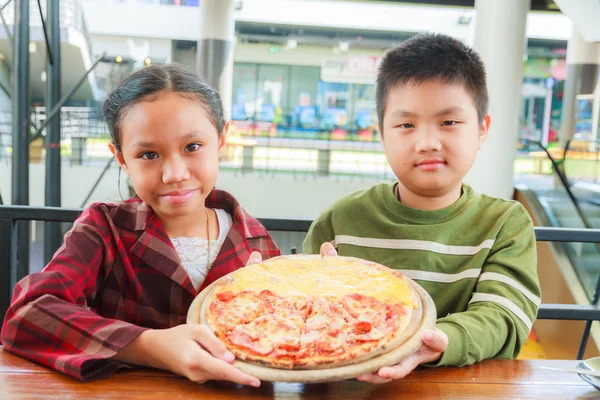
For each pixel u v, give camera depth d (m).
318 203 7.84
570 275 4.12
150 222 1.00
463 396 0.76
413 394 0.76
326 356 0.69
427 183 0.98
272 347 0.70
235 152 8.27
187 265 1.02
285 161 8.45
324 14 8.14
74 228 0.96
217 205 1.15
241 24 8.29
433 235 1.07
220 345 0.70
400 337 0.73
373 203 1.14
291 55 8.56
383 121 1.05
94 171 7.44
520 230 1.05
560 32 8.33
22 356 0.82
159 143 0.85
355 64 8.64
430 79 0.94
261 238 1.12
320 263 0.95
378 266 0.93
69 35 6.81
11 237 1.50
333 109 8.75
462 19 8.01
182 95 0.87
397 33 8.43
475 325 0.86
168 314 0.99
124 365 0.79
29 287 0.84
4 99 7.26
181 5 8.09
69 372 0.75
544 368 0.86
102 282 0.98
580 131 7.13
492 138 4.68
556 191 4.62
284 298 0.82
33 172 7.46
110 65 7.95
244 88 8.59
